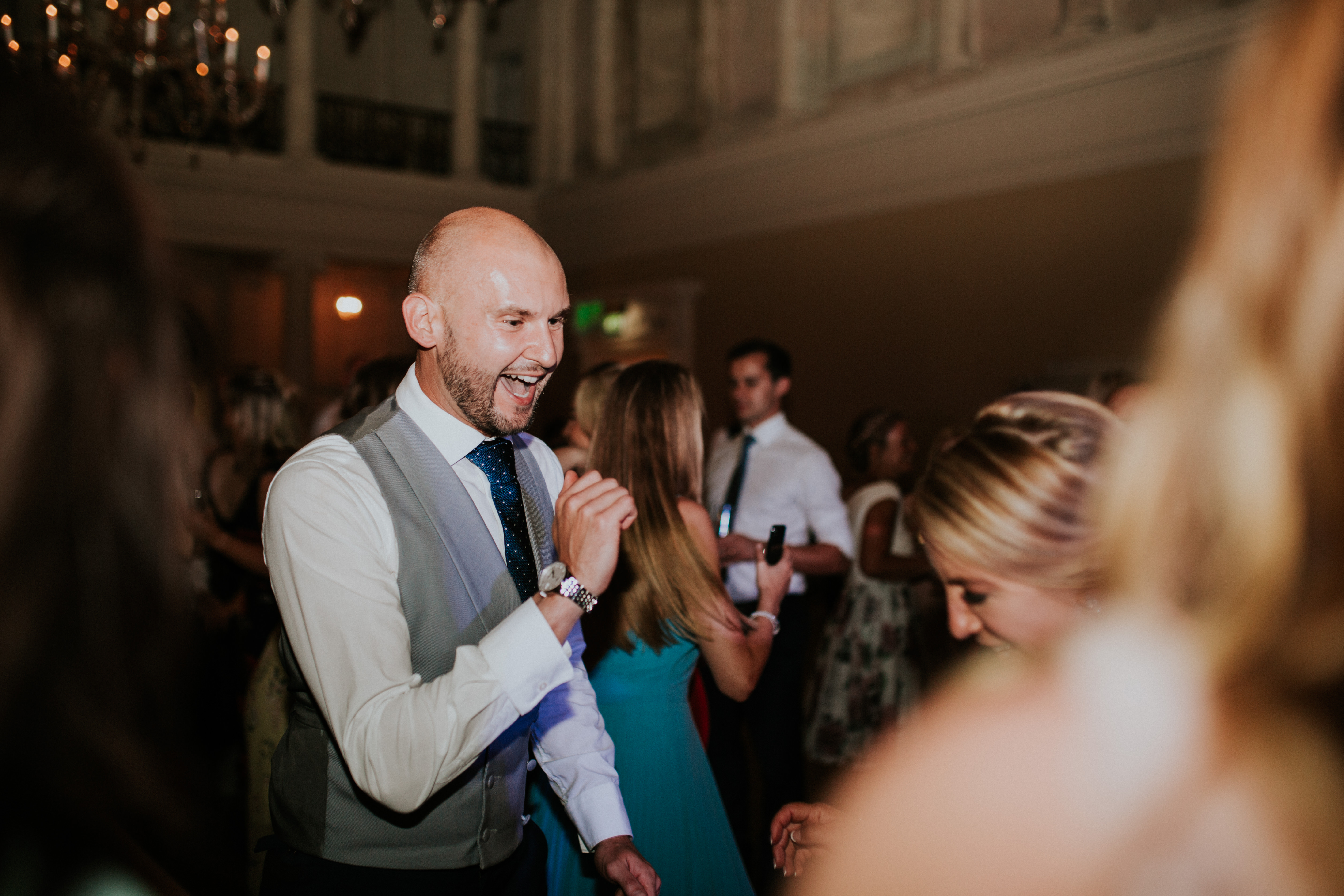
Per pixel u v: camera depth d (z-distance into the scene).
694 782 1.90
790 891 1.29
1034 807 0.40
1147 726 0.38
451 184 10.16
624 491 1.24
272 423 2.92
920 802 0.43
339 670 1.18
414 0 11.22
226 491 2.87
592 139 10.20
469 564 1.33
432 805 1.29
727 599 1.92
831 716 3.40
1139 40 5.36
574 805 1.51
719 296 8.45
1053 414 0.70
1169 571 0.40
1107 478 0.59
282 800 1.34
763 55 8.38
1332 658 0.35
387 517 1.29
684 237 8.77
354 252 9.75
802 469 3.36
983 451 0.69
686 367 2.05
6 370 0.39
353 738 1.15
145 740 0.43
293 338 9.47
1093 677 0.41
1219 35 5.00
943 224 6.61
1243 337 0.37
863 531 3.43
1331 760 0.34
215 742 2.92
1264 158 0.38
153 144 8.70
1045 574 0.65
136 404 0.42
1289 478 0.36
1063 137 5.84
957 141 6.48
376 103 10.39
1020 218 6.11
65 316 0.40
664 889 1.84
